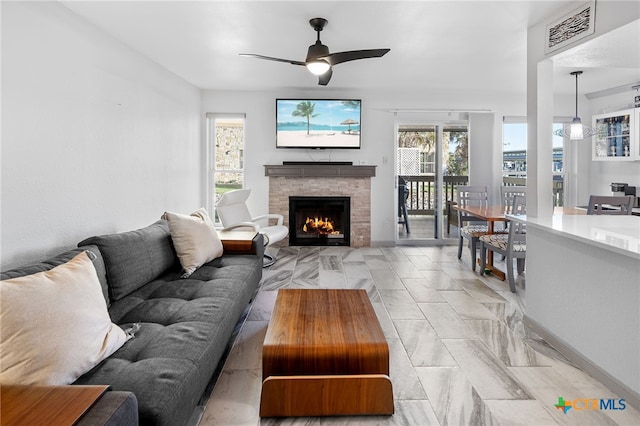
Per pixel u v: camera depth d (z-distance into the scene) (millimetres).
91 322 1512
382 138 5766
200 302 2189
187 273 2756
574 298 2301
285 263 4719
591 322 2150
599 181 5707
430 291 3631
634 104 5000
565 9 2594
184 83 4922
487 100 5754
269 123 5668
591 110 5773
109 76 3174
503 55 3814
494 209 4594
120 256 2293
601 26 2277
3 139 2107
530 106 2982
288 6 2674
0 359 1262
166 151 4355
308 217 5977
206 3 2625
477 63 4102
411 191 6004
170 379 1417
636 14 2049
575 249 2293
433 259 4965
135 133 3619
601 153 5301
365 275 4191
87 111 2869
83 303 1529
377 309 3150
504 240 3828
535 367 2230
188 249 2875
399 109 5707
